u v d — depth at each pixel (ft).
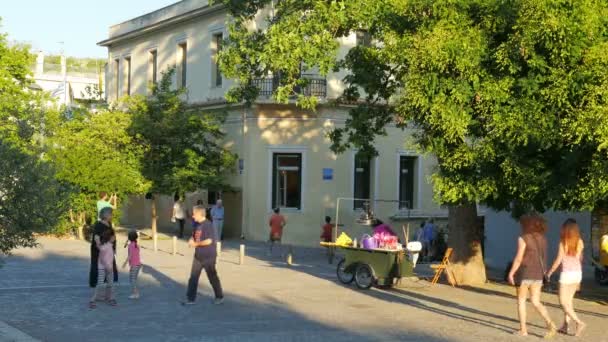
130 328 39.78
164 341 36.58
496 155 47.21
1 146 30.45
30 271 63.77
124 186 94.27
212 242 47.80
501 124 44.98
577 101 43.16
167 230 118.73
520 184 46.85
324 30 55.06
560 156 46.11
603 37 44.04
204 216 48.08
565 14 43.27
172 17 117.91
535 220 39.22
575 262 39.73
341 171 101.71
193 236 48.49
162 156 99.81
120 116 98.37
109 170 93.35
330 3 56.18
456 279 62.59
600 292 59.00
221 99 105.50
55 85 189.16
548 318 38.91
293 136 100.58
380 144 105.50
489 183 48.83
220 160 100.63
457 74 46.88
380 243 56.75
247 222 100.89
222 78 107.55
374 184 105.19
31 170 30.35
